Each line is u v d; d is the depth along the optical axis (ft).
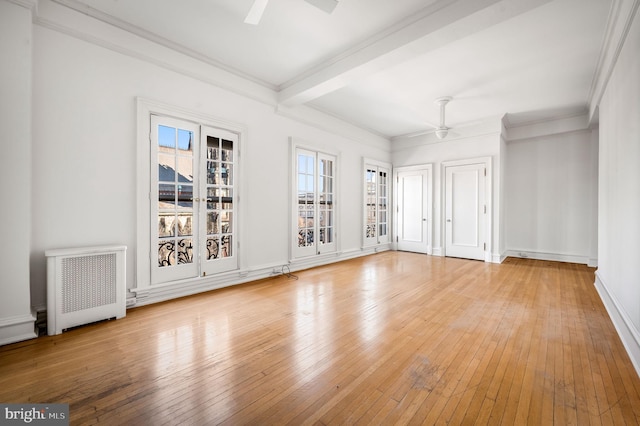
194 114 11.62
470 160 20.17
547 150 19.83
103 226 9.46
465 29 8.66
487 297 11.58
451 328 8.59
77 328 8.43
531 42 10.29
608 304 10.09
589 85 13.82
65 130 8.74
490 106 16.80
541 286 13.24
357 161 21.03
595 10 8.55
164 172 10.96
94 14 8.98
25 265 7.61
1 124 7.22
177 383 5.82
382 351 7.20
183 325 8.70
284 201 15.49
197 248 11.96
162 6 8.75
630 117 7.73
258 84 13.85
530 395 5.50
